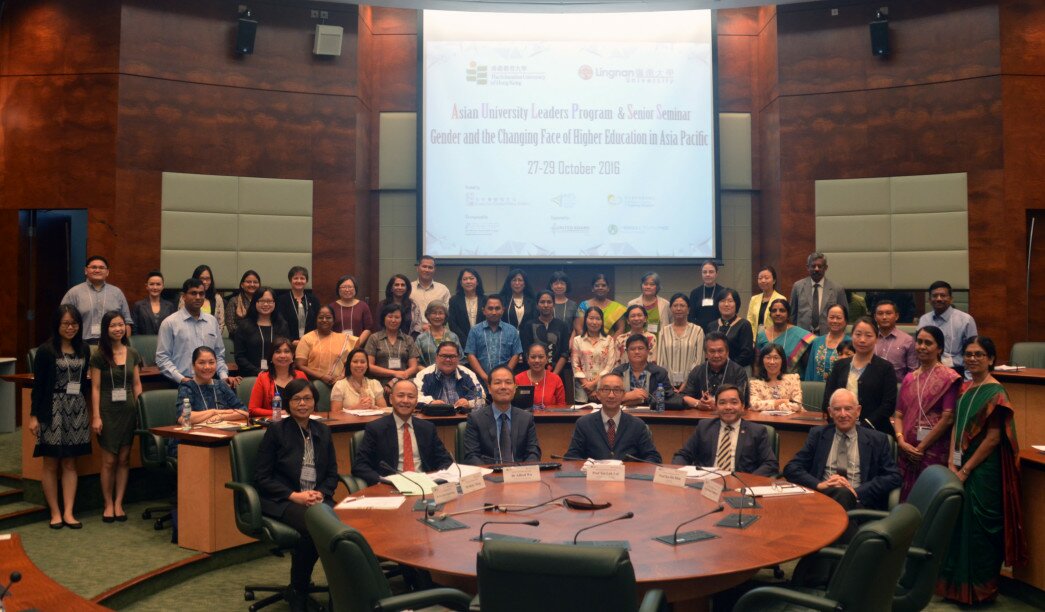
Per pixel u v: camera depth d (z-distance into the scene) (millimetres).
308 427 4715
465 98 9625
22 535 5586
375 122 9945
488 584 2338
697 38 9688
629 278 9852
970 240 8727
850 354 6297
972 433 4578
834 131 9219
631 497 3930
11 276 8742
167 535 5586
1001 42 8594
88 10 8641
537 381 6668
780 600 3299
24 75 8742
